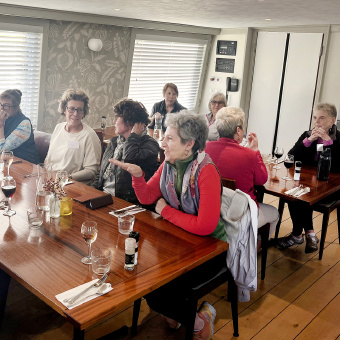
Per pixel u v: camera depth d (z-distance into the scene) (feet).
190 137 8.34
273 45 22.34
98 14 18.52
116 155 11.18
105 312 6.10
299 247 14.21
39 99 18.93
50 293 6.33
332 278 12.36
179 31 22.65
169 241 8.20
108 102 21.71
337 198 13.50
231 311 10.38
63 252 7.52
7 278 8.69
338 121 20.33
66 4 14.76
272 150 23.47
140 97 23.54
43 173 11.46
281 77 22.33
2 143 14.03
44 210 9.25
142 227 8.69
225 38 24.18
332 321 10.39
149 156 10.89
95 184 12.08
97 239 8.09
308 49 21.03
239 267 9.21
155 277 6.97
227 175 10.95
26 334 9.15
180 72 24.63
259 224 11.26
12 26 16.89
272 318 10.36
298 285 11.88
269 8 13.08
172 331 9.66
